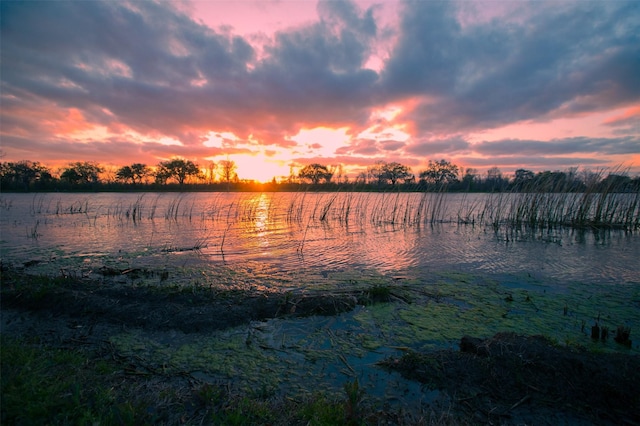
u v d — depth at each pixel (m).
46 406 3.56
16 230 19.72
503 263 11.91
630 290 8.84
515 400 4.32
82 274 10.06
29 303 7.38
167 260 12.25
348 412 3.88
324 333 6.34
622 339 5.86
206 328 6.39
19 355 4.78
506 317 7.05
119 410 3.54
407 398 4.43
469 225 23.62
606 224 21.22
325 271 10.73
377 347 5.81
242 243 15.79
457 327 6.57
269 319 6.91
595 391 4.28
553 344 5.47
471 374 4.75
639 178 21.16
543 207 22.44
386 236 18.25
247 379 4.88
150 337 6.11
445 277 10.06
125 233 18.81
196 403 4.16
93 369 4.86
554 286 9.20
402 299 8.05
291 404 4.20
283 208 36.06
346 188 29.58
